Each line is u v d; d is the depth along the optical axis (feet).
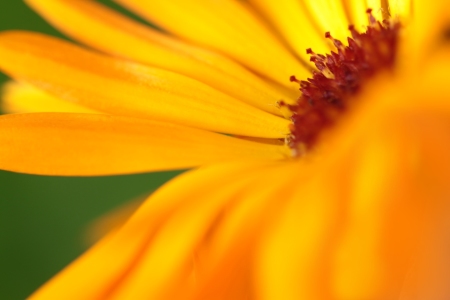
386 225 0.33
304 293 0.33
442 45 0.37
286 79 0.48
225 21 0.48
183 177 0.40
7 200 0.56
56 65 0.44
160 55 0.47
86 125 0.41
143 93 0.44
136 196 0.56
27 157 0.41
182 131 0.42
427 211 0.33
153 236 0.39
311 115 0.45
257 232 0.36
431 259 0.33
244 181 0.39
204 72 0.47
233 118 0.45
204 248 0.38
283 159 0.44
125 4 0.49
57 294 0.38
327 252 0.34
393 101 0.35
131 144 0.42
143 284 0.37
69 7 0.48
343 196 0.34
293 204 0.35
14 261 0.56
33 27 0.57
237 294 0.36
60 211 0.56
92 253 0.39
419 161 0.34
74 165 0.41
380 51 0.45
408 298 0.33
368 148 0.34
